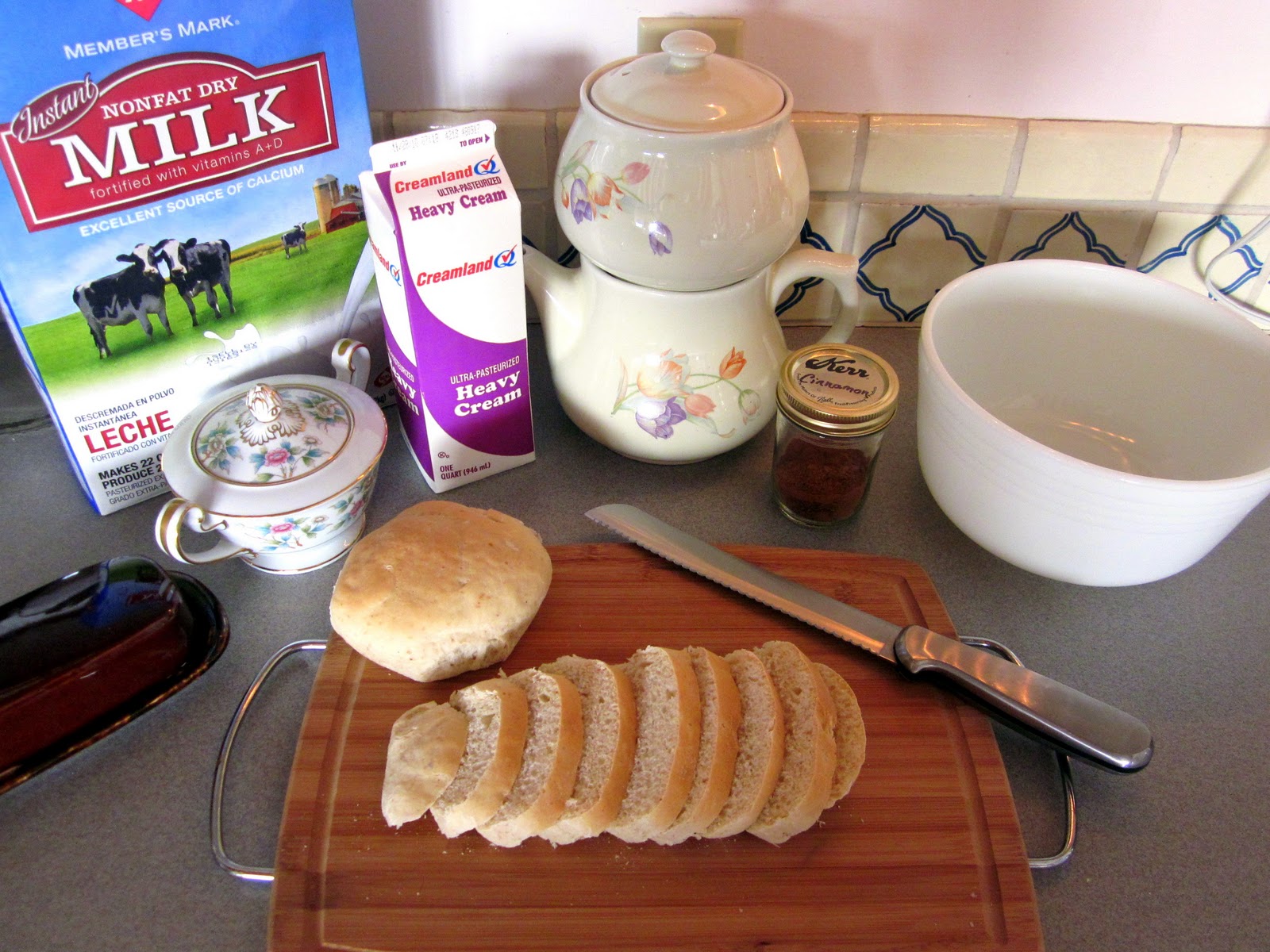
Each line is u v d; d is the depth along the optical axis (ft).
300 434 2.25
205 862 1.89
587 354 2.52
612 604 2.34
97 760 2.05
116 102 1.98
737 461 2.83
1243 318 2.40
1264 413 2.34
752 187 2.13
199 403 2.47
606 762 1.95
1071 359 2.74
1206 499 1.93
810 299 3.22
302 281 2.48
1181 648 2.35
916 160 2.89
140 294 2.23
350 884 1.81
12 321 2.10
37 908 1.81
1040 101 2.84
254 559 2.40
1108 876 1.91
